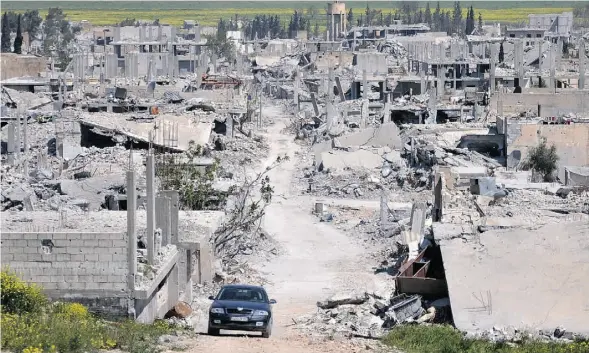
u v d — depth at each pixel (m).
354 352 65.12
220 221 95.25
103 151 163.00
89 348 60.38
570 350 66.00
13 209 108.25
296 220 132.00
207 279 90.06
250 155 188.00
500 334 70.75
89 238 71.62
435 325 73.81
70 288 71.75
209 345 64.62
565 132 160.75
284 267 103.69
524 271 78.31
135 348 61.56
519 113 194.75
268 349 64.31
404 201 146.00
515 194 111.56
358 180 158.62
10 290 67.69
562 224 84.31
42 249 71.75
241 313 70.56
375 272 101.12
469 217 91.31
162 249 79.81
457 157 161.75
